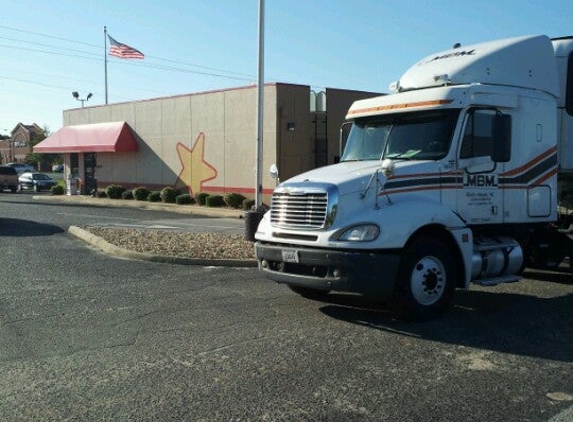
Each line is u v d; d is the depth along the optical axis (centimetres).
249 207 2498
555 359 619
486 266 842
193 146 2847
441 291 770
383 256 709
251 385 537
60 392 519
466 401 504
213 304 852
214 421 461
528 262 1061
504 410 485
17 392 520
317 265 729
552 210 946
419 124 845
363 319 775
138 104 3162
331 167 840
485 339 690
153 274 1081
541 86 934
